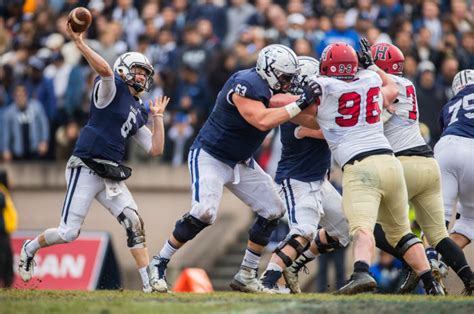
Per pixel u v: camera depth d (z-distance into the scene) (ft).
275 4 207.51
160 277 110.52
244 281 114.73
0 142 199.41
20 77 203.00
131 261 191.72
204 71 191.62
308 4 200.54
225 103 108.58
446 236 112.47
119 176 109.91
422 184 112.16
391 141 112.88
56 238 111.24
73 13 104.88
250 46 188.44
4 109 200.34
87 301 97.35
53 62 199.21
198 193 109.09
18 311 90.58
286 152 115.34
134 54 110.83
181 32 200.95
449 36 189.37
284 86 107.76
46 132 198.29
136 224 110.63
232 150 109.50
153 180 193.06
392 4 196.24
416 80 180.34
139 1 209.97
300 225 113.70
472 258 147.74
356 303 96.02
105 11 209.97
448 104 122.01
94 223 192.85
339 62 103.30
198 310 91.56
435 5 196.75
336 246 118.93
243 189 112.47
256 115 104.99
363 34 188.14
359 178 102.06
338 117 103.09
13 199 198.90
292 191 114.52
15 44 209.36
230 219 192.24
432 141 176.14
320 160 114.62
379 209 105.70
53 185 197.16
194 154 110.52
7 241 163.53
